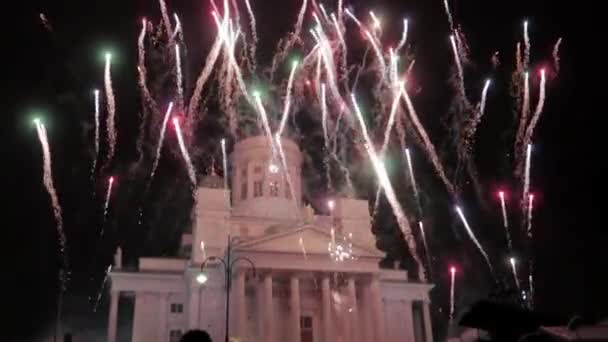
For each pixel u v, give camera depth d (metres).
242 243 60.69
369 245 72.25
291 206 74.56
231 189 79.44
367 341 61.72
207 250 65.88
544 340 11.24
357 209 75.12
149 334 65.50
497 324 16.27
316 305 64.00
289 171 76.75
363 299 63.84
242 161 77.81
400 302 75.12
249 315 62.16
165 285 68.12
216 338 61.16
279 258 61.16
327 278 62.16
